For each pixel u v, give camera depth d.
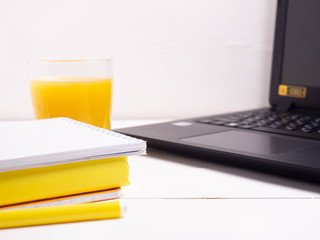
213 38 0.79
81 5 0.76
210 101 0.81
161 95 0.80
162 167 0.45
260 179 0.41
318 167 0.36
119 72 0.79
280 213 0.33
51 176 0.33
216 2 0.78
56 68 0.55
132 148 0.34
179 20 0.78
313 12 0.66
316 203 0.35
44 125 0.42
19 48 0.76
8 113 0.78
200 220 0.31
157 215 0.32
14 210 0.30
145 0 0.77
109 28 0.77
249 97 0.81
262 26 0.79
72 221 0.31
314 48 0.66
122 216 0.32
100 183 0.35
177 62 0.79
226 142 0.47
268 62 0.80
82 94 0.54
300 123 0.58
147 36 0.78
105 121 0.58
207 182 0.40
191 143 0.46
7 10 0.75
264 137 0.50
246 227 0.30
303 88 0.68
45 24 0.76
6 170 0.30
